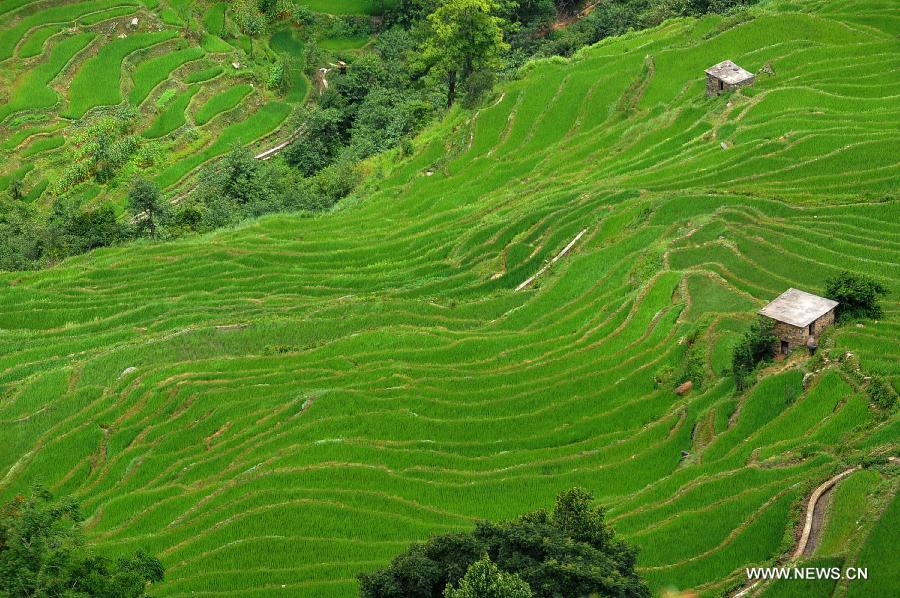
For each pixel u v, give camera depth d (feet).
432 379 208.54
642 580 128.57
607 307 223.10
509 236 269.85
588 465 176.45
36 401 226.38
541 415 192.54
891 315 190.39
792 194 248.32
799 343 180.75
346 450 186.39
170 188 371.97
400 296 253.65
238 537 164.86
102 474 200.85
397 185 331.98
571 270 242.58
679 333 203.72
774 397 173.58
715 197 250.16
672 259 228.02
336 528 165.17
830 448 156.35
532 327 226.99
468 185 313.32
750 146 274.57
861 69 305.73
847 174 252.42
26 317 264.11
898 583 123.65
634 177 278.87
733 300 209.36
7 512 137.90
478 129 342.85
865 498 140.36
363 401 202.18
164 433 207.10
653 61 340.59
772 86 304.71
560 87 350.23
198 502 178.70
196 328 242.99
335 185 342.03
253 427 201.26
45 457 206.90
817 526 140.36
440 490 173.78
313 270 277.64
